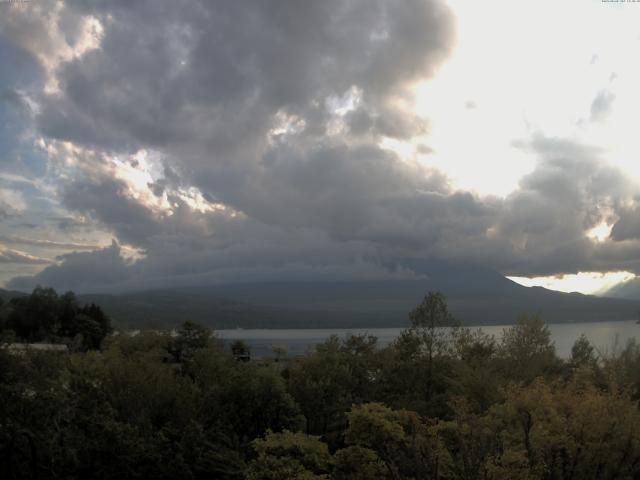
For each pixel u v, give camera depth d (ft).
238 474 40.70
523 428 33.24
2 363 45.06
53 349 76.43
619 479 32.30
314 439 36.22
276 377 54.13
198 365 62.85
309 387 57.26
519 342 67.05
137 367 53.16
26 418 36.52
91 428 39.60
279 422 52.03
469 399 53.98
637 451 32.32
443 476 29.58
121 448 38.50
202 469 41.27
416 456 28.12
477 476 25.95
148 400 49.80
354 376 68.44
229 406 51.62
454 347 71.92
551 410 33.30
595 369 55.83
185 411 49.32
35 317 203.51
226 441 46.52
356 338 76.84
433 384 69.36
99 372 52.03
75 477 36.99
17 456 35.60
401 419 35.65
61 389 41.55
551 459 31.73
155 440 41.29
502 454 29.01
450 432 33.17
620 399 34.73
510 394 35.09
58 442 37.29
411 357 71.61
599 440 32.37
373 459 33.83
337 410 57.11
